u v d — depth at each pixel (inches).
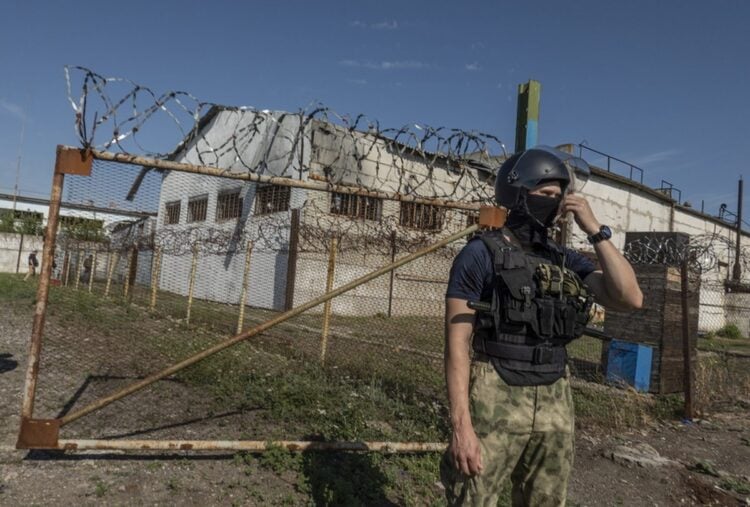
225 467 150.1
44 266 137.9
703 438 231.6
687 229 1051.3
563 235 186.4
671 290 304.7
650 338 304.7
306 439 176.2
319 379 252.1
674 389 303.9
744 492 176.9
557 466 87.6
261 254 560.4
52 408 190.2
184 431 175.8
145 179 150.6
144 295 513.7
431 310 335.0
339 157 165.3
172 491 134.3
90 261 668.7
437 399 241.1
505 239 90.0
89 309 460.4
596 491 166.2
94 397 206.7
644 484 175.6
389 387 251.4
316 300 147.9
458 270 86.9
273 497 136.3
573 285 87.9
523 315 84.5
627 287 84.8
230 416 194.4
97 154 135.1
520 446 86.0
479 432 85.1
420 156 180.2
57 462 144.1
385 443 162.7
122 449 142.0
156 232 428.5
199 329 374.9
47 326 373.1
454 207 177.6
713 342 464.8
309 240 391.5
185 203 296.2
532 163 89.7
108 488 132.3
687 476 184.7
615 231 880.3
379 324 353.1
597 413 248.8
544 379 86.4
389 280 360.2
